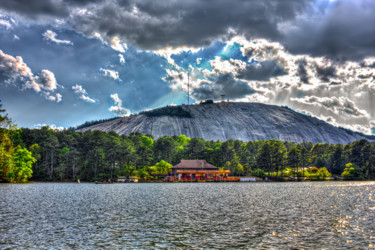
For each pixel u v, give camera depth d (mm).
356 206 57062
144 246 29688
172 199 69625
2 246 29594
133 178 177125
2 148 136875
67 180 181375
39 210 51312
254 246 29562
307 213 48344
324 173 193750
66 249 28766
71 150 191875
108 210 51688
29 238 32375
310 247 29188
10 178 140500
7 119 138500
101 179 175875
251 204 60156
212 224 39344
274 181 184000
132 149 196125
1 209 52281
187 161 196500
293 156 191750
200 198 72250
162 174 193375
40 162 186875
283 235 33625
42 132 194625
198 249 28734
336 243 30438
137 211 50594
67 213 48188
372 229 36406
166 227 37562
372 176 197500
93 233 34594
